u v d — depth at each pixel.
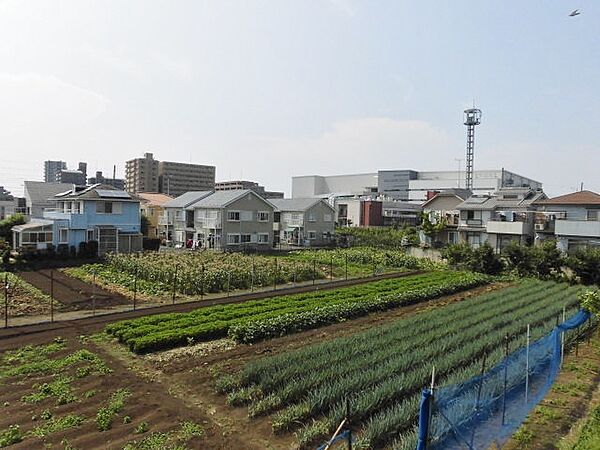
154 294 26.67
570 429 10.84
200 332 17.48
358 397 11.43
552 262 33.91
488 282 33.88
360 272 38.25
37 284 28.16
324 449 8.62
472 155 76.25
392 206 80.19
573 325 16.55
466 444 8.98
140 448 9.51
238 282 29.98
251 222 52.59
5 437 9.74
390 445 9.83
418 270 39.97
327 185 123.06
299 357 14.17
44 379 13.17
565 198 41.06
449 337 16.73
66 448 9.40
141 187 128.38
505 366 11.64
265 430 10.51
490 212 45.06
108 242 41.47
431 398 8.29
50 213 43.56
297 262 38.78
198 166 137.75
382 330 18.00
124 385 12.88
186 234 55.41
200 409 11.56
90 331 18.34
